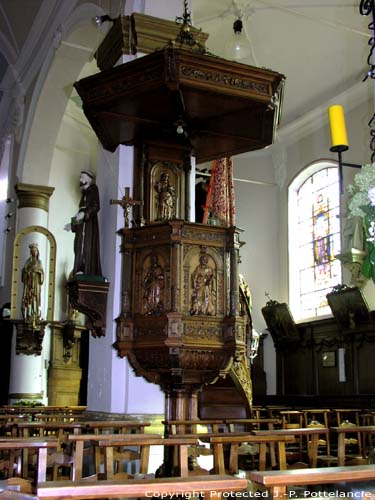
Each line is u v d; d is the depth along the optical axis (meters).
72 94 14.54
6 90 16.66
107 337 7.64
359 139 14.99
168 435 5.36
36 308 13.40
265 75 6.86
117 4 9.04
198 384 6.94
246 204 18.56
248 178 18.64
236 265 6.94
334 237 15.92
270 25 14.29
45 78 12.97
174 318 6.54
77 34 11.56
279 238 17.70
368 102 14.78
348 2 12.98
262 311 17.11
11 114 16.45
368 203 3.58
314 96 16.28
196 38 8.41
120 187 7.94
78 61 12.56
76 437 4.88
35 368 13.59
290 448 9.48
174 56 6.48
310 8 13.50
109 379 7.44
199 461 7.45
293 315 16.94
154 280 6.86
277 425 10.68
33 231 13.39
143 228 7.03
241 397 9.83
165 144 8.16
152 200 8.04
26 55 14.79
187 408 6.97
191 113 7.35
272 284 17.66
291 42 14.88
